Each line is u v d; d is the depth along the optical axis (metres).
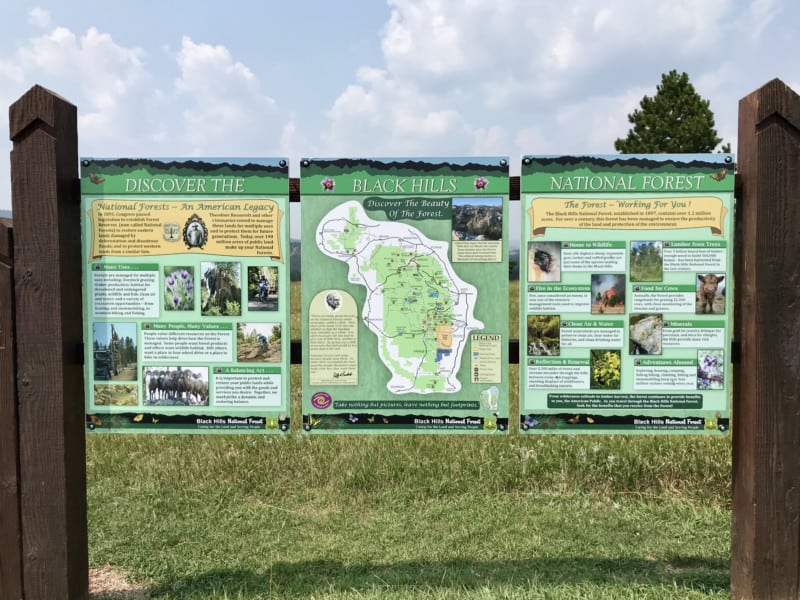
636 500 4.88
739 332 3.16
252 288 3.35
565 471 5.11
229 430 3.38
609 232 3.30
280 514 4.76
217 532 4.45
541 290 3.34
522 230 3.33
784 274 3.00
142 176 3.30
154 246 3.32
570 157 3.30
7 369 3.04
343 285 3.38
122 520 4.61
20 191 3.01
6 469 3.05
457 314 3.39
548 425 3.37
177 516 4.72
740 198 3.16
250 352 3.36
